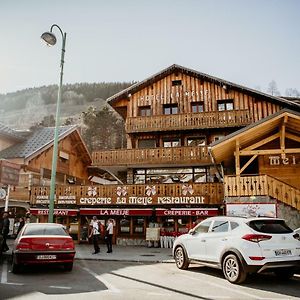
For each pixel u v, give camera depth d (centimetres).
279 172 2009
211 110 2586
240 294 744
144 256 1507
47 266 1161
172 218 2141
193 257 1062
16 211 2616
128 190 2156
